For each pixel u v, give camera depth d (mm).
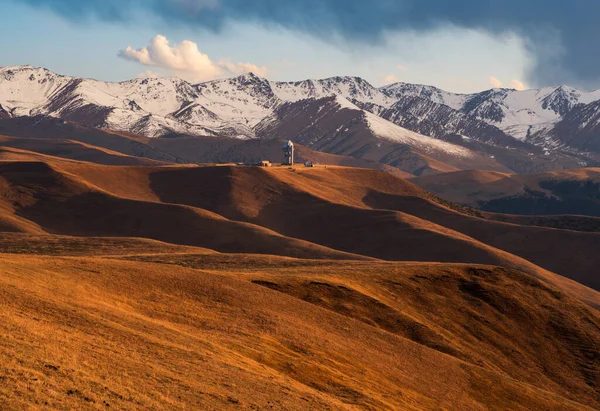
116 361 56469
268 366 72250
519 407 89625
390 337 98375
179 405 50469
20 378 46000
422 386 84125
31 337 55312
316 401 62438
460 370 94125
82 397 46312
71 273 89000
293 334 85562
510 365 119625
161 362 60406
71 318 66188
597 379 121312
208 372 61094
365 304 117688
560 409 93625
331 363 79750
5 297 66625
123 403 47438
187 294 91875
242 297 96062
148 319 76375
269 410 55531
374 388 76750
